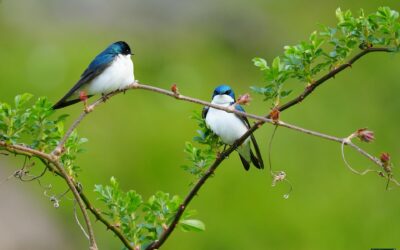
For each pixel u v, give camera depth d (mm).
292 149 14656
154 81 16141
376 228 13539
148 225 5547
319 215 13414
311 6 19234
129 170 13680
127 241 5461
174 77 16234
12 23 16984
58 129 5562
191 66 16891
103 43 17219
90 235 5156
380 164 4871
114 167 13633
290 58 5551
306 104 15906
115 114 14609
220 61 17453
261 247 12766
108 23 17938
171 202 5523
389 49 5434
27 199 12789
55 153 5113
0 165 13039
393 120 16453
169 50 17406
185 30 18156
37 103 5164
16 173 5199
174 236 12484
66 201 12883
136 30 17906
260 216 13102
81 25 17641
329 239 13141
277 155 14359
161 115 14922
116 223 5516
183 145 14250
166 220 5531
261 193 13430
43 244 12242
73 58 16062
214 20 18422
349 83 16953
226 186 13328
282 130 14969
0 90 14805
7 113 5094
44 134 5305
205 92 16062
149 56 17047
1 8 17281
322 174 14383
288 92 5516
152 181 13578
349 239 13289
